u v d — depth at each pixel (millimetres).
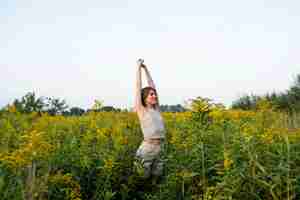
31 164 3926
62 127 7457
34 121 7957
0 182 3572
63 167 4809
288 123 6020
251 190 3705
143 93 5820
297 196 3652
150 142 5633
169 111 10453
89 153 5184
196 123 4789
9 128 6164
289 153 3795
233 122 5555
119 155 5301
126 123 7219
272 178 3627
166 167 5141
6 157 3918
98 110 7688
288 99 17391
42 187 3801
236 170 3756
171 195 4551
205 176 4469
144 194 5004
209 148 4672
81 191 4660
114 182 4938
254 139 4180
